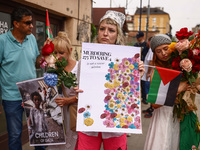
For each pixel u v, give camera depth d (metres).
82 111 1.98
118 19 2.14
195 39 2.29
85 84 2.00
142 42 6.54
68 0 5.12
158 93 2.25
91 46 2.02
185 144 2.32
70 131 2.59
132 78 2.05
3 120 3.49
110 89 2.02
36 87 2.39
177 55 2.33
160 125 2.35
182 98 2.27
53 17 4.95
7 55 2.66
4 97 2.74
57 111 2.40
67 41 2.50
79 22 5.87
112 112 2.00
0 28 3.33
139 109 2.03
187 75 2.26
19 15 2.61
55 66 2.17
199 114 2.63
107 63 2.04
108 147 2.11
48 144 2.42
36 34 4.29
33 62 2.93
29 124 2.40
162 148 2.29
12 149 2.76
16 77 2.72
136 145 3.89
